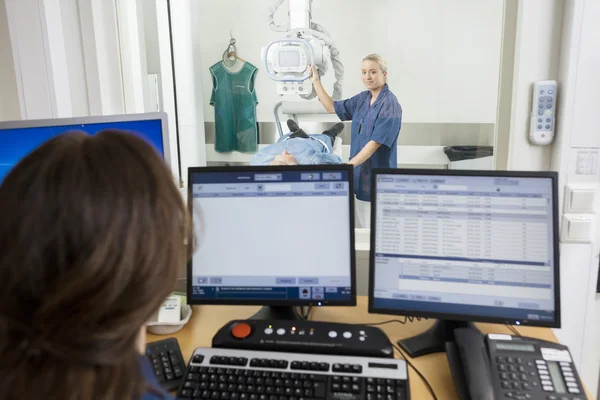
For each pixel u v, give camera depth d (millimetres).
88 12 1699
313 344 1037
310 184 1143
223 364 994
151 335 1188
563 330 1644
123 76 1791
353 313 1296
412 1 1721
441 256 1102
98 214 384
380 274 1131
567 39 1482
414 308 1116
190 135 1949
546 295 1057
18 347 391
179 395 931
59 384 378
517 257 1068
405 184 1113
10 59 1597
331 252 1147
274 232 1157
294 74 1775
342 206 1141
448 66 1751
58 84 1663
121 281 388
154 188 422
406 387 923
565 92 1506
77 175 391
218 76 1880
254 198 1155
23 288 379
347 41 1775
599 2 1431
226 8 1816
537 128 1557
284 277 1159
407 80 1780
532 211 1062
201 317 1280
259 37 1825
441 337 1136
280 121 1884
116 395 405
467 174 1085
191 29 1847
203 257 1172
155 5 1830
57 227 375
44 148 423
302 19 1748
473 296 1088
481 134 1780
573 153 1538
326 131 1865
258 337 1066
